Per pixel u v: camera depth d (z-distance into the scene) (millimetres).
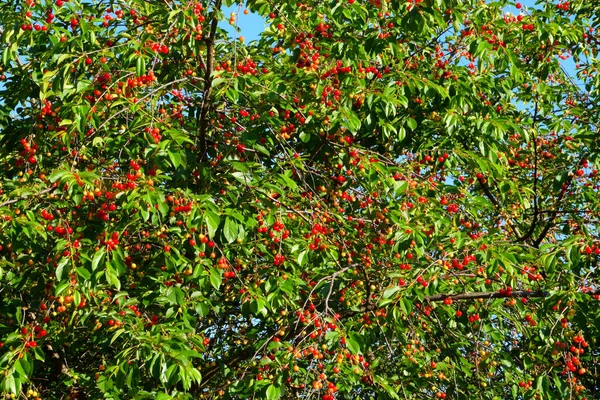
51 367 8109
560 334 6113
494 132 7223
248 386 5488
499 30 7766
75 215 6168
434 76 7484
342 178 7078
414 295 6000
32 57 7461
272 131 6434
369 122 6781
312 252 6047
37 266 5945
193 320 6004
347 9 6711
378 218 6465
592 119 9805
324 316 5828
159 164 5414
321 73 6641
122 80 6082
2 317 7344
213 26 6250
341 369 5746
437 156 7645
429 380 6836
